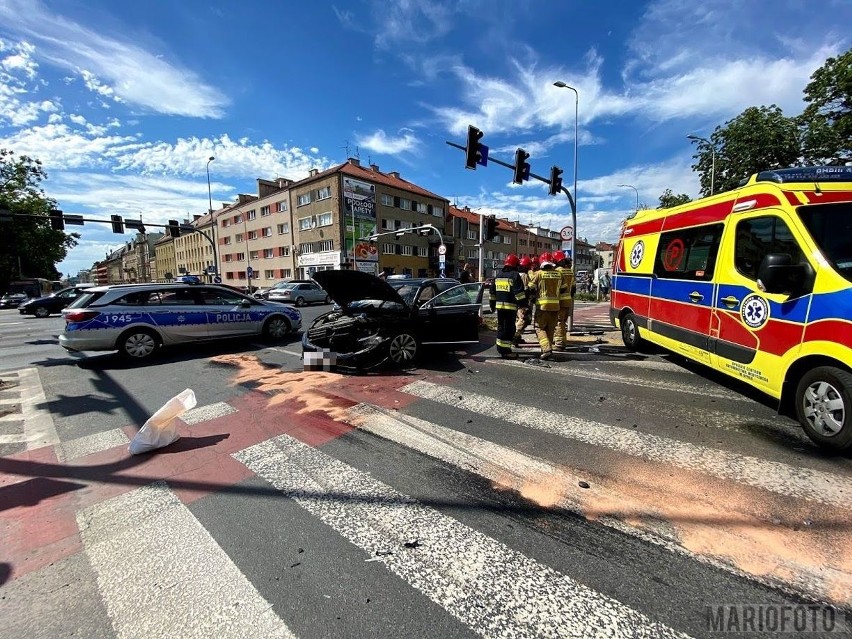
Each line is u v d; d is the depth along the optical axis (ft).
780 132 48.19
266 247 152.97
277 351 26.45
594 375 19.08
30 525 8.39
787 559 6.94
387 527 8.13
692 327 16.92
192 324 26.03
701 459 10.58
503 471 10.25
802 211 11.77
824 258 10.83
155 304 24.98
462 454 11.23
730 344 14.42
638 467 10.25
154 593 6.52
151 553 7.48
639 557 7.09
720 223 15.38
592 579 6.63
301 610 6.14
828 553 7.05
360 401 15.88
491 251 202.80
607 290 112.06
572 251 34.50
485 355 23.95
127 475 10.39
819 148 45.68
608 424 13.06
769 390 12.70
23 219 114.21
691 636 5.57
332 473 10.31
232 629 5.82
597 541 7.54
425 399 16.01
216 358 24.40
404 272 140.36
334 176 119.55
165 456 11.44
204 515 8.64
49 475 10.45
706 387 16.85
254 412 14.88
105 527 8.28
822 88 45.60
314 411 14.87
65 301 68.54
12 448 12.12
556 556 7.18
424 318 21.95
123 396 17.21
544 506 8.70
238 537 7.89
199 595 6.47
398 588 6.56
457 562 7.11
